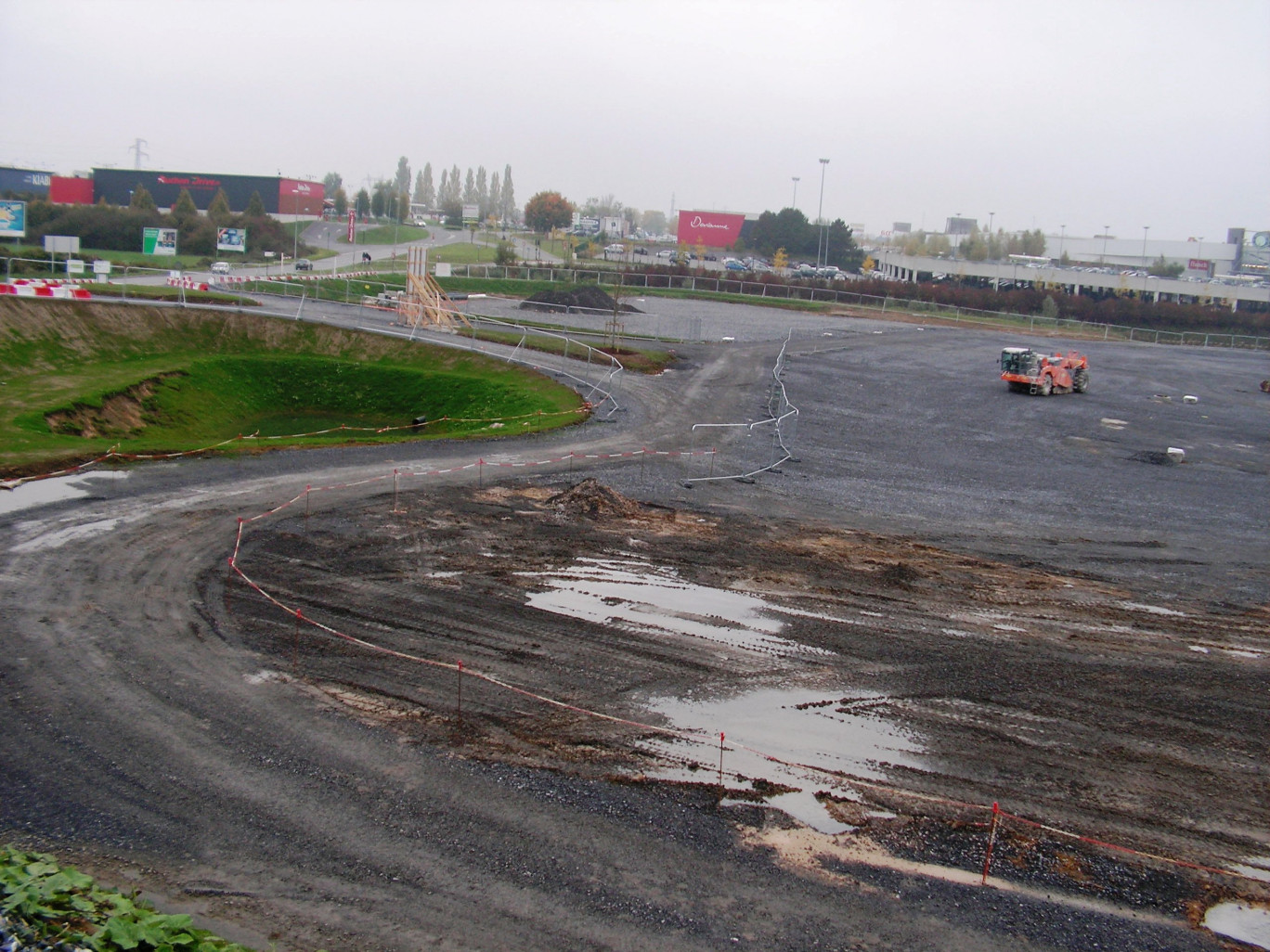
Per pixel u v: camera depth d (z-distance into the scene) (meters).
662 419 37.16
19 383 37.12
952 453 35.06
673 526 24.16
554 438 33.31
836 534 24.38
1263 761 14.24
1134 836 12.20
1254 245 197.25
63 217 91.31
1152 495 30.55
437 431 38.50
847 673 16.39
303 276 77.44
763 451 33.25
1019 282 116.25
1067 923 10.58
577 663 16.17
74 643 15.73
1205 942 10.43
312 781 12.34
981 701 15.66
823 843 11.70
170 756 12.70
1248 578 22.89
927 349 62.25
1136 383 53.66
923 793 12.88
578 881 10.77
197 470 26.69
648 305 78.06
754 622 18.34
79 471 25.48
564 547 21.97
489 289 82.00
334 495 25.12
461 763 12.95
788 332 65.75
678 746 13.70
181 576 18.92
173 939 9.20
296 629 16.84
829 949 9.98
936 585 21.02
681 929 10.14
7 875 9.85
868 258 129.00
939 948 10.09
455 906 10.27
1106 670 17.14
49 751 12.65
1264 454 37.31
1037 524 26.67
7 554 19.36
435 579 19.58
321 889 10.41
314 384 45.25
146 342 46.53
